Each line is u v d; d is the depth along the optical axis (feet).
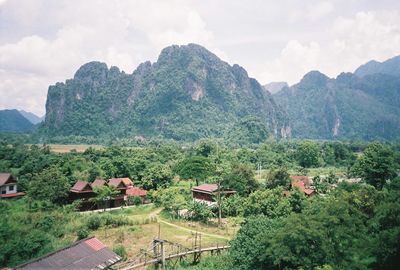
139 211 235.40
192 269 130.21
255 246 118.83
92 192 238.68
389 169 246.27
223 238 175.63
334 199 164.66
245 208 203.82
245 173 271.49
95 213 212.84
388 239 106.32
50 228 174.81
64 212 201.98
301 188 255.50
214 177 311.27
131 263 130.41
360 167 272.31
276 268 114.73
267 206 195.31
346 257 112.16
